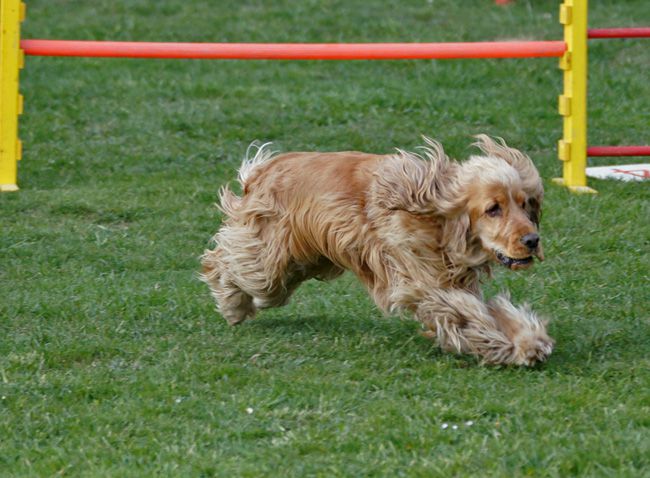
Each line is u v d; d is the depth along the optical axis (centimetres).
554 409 850
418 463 762
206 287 1238
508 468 750
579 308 1138
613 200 1528
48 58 2370
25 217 1494
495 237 895
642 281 1228
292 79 2242
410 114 2012
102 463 781
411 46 1512
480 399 878
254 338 1062
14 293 1202
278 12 2692
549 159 1770
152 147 1839
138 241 1402
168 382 935
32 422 858
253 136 1895
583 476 737
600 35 1565
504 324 947
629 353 995
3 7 1556
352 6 2756
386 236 943
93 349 1022
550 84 2188
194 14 2688
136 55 1525
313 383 923
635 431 809
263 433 831
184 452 798
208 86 2166
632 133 1912
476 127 1936
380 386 922
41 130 1906
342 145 1841
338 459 778
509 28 2556
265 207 1038
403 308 967
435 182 920
